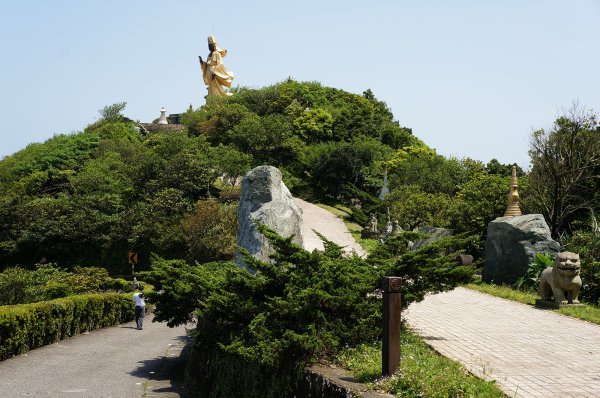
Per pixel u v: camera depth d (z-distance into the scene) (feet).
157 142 215.72
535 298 56.03
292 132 236.43
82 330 73.72
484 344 35.70
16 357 55.06
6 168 210.59
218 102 263.29
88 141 217.36
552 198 90.74
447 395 22.80
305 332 30.07
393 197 163.53
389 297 25.04
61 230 152.76
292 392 28.86
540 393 25.04
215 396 35.83
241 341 31.48
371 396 22.90
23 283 86.33
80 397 40.09
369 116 261.24
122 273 147.43
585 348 34.78
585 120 89.25
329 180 202.39
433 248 35.81
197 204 144.25
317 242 137.80
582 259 62.80
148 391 42.78
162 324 85.20
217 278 40.45
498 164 169.48
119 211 158.20
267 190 58.34
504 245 70.28
